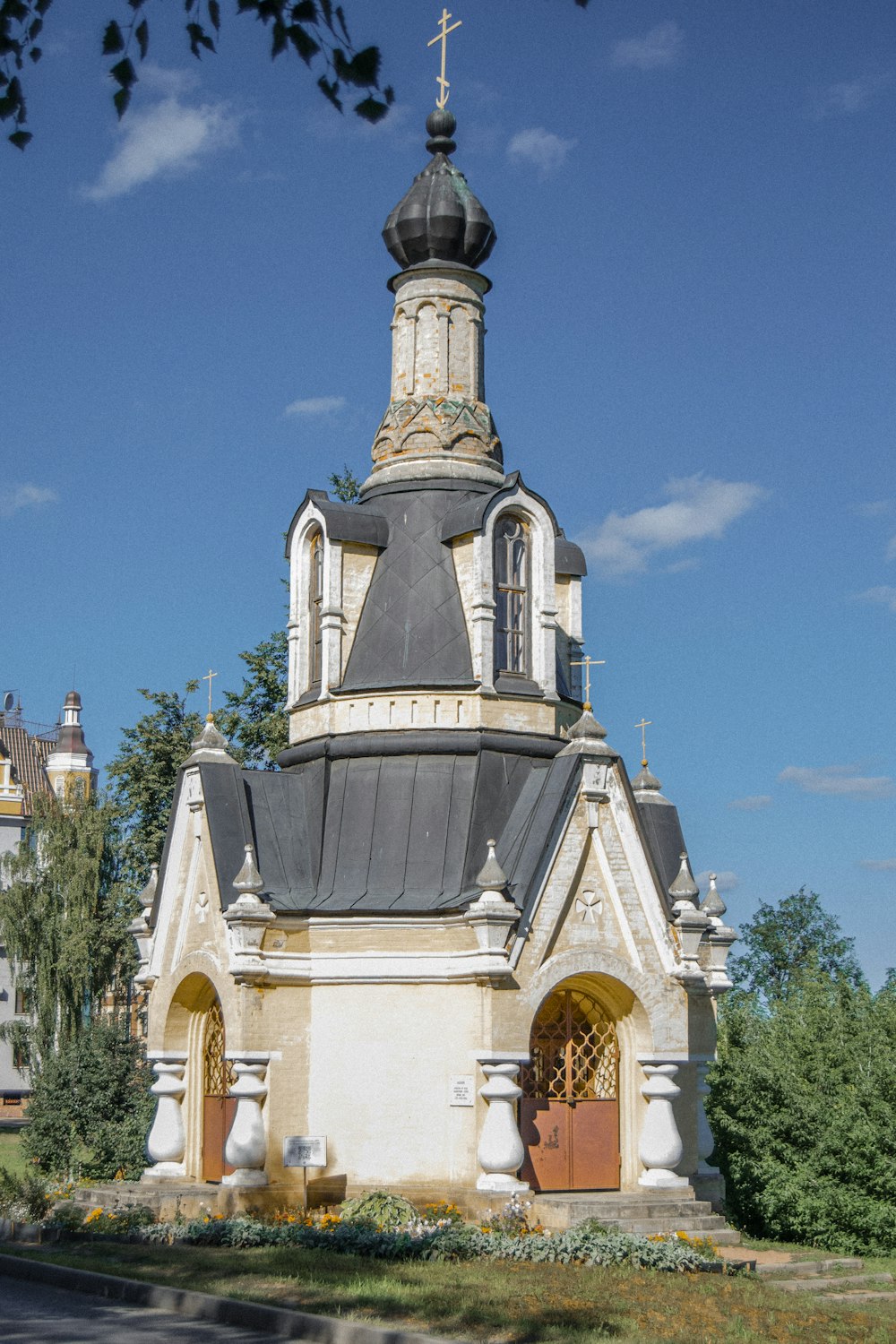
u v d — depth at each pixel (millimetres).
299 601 37938
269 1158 32094
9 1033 66438
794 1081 35688
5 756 90000
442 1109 31812
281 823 35438
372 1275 25031
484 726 35031
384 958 32531
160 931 36344
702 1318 22594
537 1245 27344
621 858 33594
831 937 81062
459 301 38844
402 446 38062
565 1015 33844
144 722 58219
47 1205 31953
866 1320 24078
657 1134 32875
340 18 12539
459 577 36250
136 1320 22281
